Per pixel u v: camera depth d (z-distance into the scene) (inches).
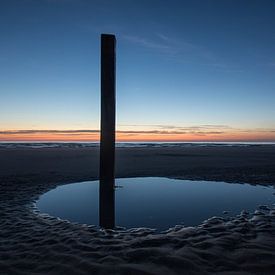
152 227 283.0
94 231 265.7
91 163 871.7
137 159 1012.5
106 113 303.9
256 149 1731.1
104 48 303.0
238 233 249.3
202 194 442.0
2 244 234.8
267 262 191.5
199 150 1615.4
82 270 185.8
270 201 394.9
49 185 527.8
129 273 180.5
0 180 577.0
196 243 226.4
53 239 243.9
